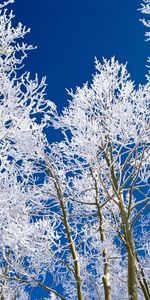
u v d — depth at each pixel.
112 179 6.83
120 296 7.99
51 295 8.15
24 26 5.61
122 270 8.02
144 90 6.94
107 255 6.82
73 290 8.00
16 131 4.58
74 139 6.38
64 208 7.07
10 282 7.46
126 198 8.15
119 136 6.50
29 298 8.48
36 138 6.61
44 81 4.59
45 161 6.95
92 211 8.14
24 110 4.73
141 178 7.08
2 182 4.62
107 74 7.19
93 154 6.42
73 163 6.96
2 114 4.36
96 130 6.42
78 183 7.41
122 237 6.75
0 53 5.46
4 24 5.59
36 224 6.41
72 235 7.20
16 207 4.82
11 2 5.60
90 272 7.29
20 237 4.29
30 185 6.68
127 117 6.47
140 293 8.45
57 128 6.87
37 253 6.65
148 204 6.62
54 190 7.29
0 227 4.35
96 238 7.83
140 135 6.51
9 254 7.17
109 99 7.11
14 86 4.67
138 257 7.60
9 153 4.70
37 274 6.98
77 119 6.59
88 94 7.11
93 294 8.06
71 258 7.43
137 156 6.61
